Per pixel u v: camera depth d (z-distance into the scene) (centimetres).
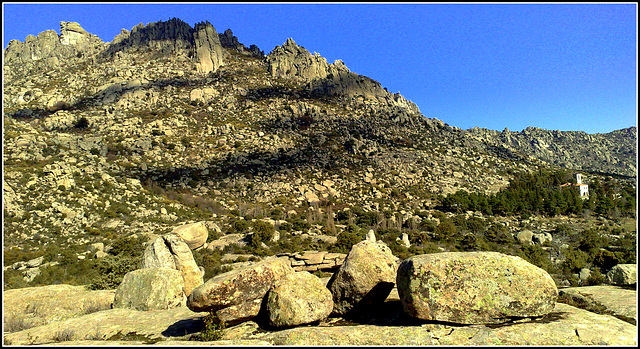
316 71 16125
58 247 3478
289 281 941
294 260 3566
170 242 1777
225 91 13325
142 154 8425
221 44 18112
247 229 5144
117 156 7881
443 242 5322
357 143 10531
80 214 4325
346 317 970
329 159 9725
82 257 3138
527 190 8762
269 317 880
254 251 4178
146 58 15362
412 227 6300
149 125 9956
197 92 12681
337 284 990
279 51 16750
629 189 10162
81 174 5734
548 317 841
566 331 757
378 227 6041
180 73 14250
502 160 11994
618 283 1567
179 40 16488
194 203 6312
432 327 802
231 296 908
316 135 11069
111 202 5000
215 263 3506
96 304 1429
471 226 6312
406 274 848
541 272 845
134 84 12606
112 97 11762
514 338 736
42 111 10269
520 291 812
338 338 784
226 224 5447
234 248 4334
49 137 7519
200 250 3844
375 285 962
